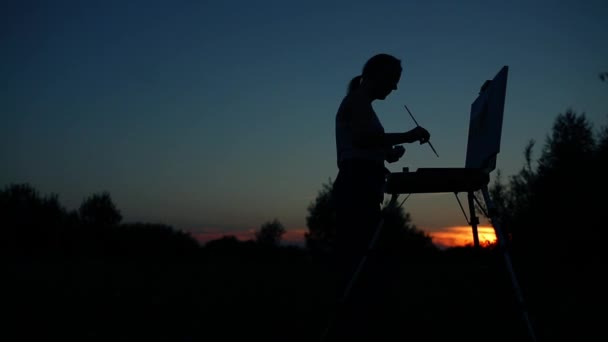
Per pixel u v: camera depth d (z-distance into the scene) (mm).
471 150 3408
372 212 3082
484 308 4414
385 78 3164
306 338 3469
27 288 6008
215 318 4262
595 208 8680
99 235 28766
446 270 9055
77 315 4277
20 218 25984
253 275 8945
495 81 3062
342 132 3139
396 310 4508
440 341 3342
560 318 3855
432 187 2805
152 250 28641
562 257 8820
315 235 19750
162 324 3988
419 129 2969
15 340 3344
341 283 3045
